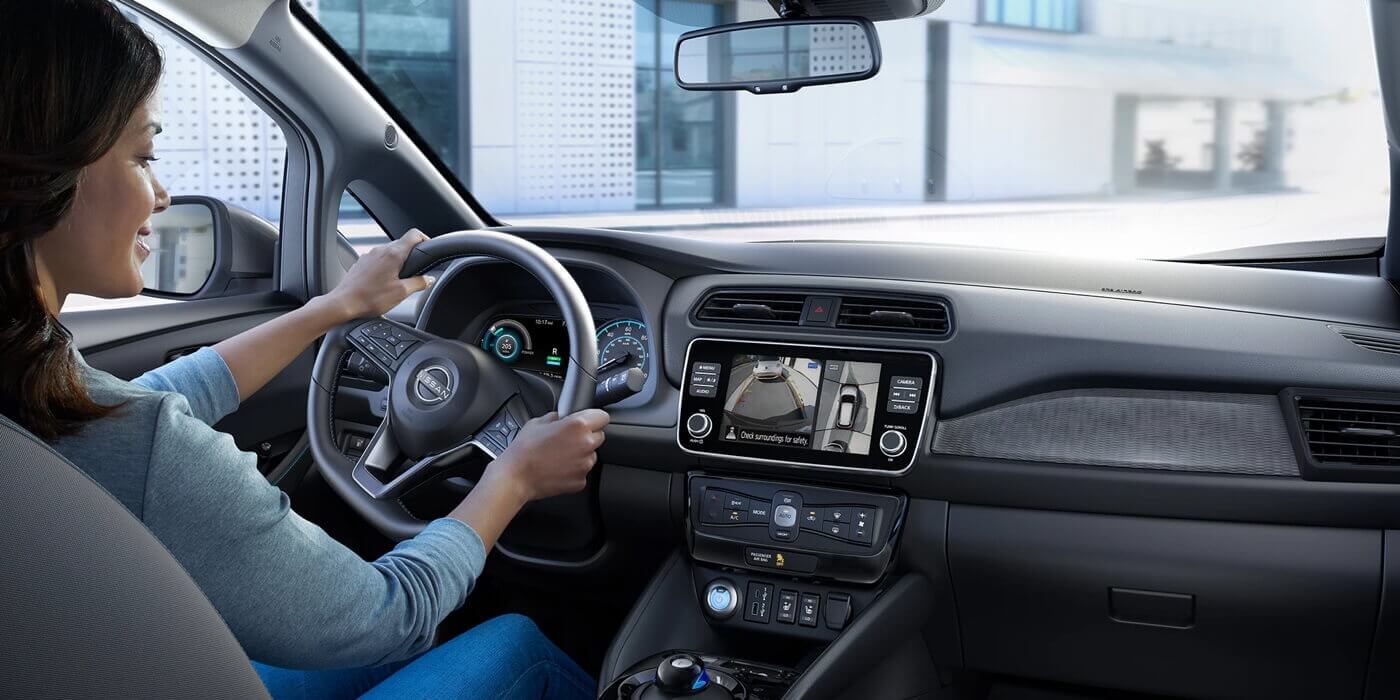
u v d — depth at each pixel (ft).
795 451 5.65
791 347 5.80
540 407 5.58
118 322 6.36
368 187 8.05
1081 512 5.29
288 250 7.80
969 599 5.62
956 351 5.53
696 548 5.86
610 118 43.47
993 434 5.41
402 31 35.81
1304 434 4.98
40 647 1.74
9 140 2.28
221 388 4.10
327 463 5.12
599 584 6.69
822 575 5.60
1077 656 5.57
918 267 6.16
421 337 5.35
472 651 4.31
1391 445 4.91
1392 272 5.90
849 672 5.11
